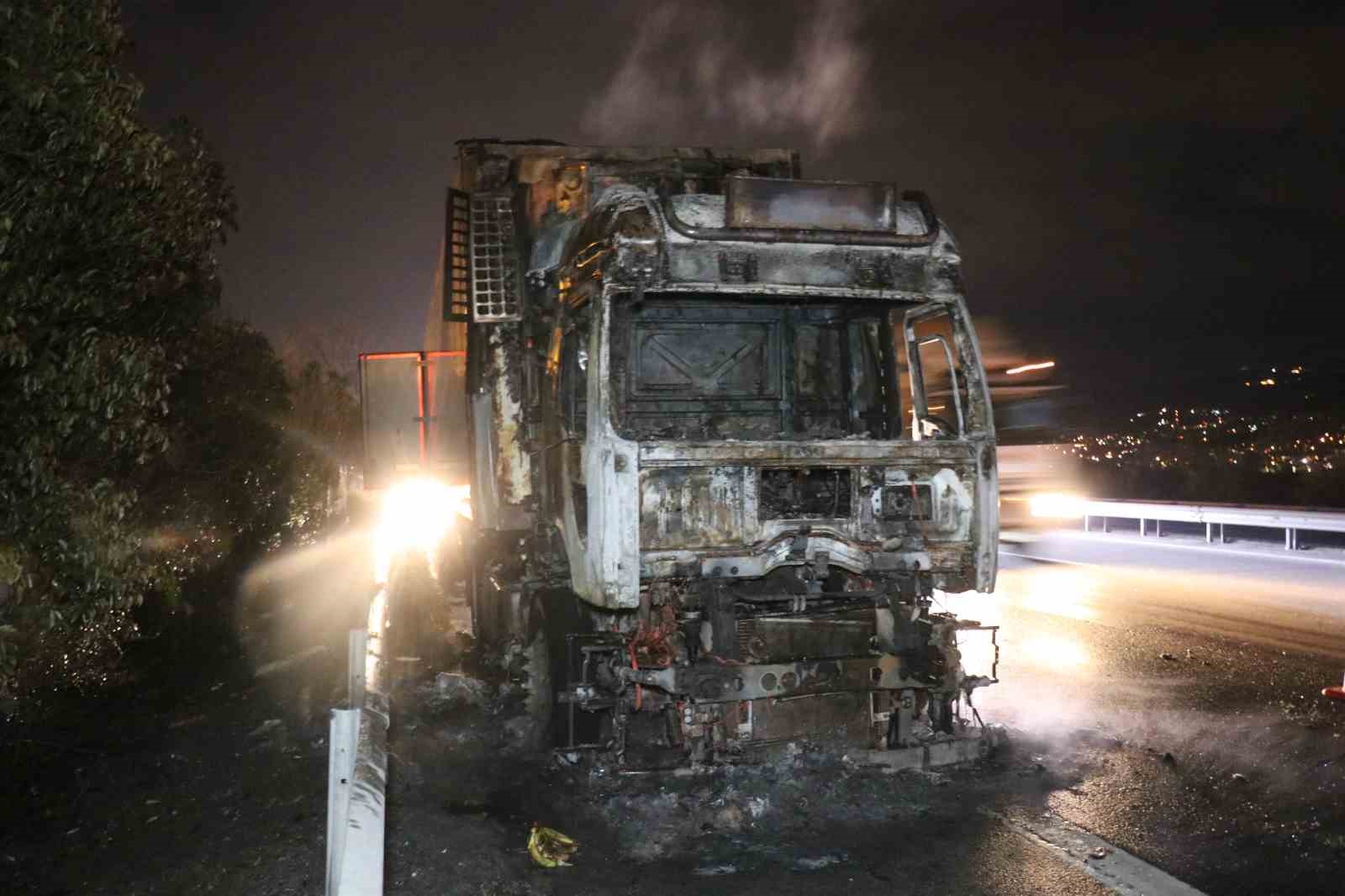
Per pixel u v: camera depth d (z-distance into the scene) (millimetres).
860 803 5844
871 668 6215
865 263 6535
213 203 6887
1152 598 12258
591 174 8773
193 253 6219
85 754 6820
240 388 12680
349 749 3797
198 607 10750
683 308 7320
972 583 6492
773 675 6070
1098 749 6707
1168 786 6035
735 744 6266
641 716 6727
